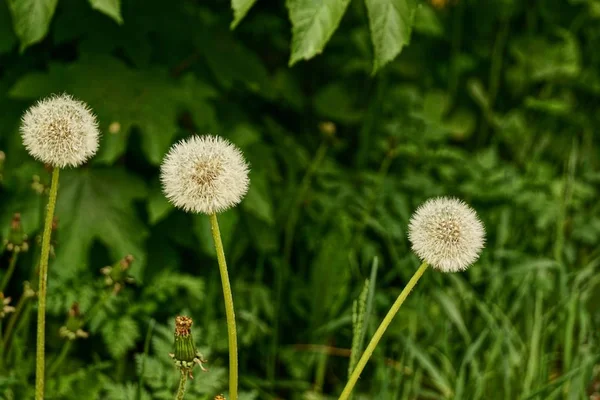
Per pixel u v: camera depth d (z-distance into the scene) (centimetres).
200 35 133
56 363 109
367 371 129
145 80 124
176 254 129
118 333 115
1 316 103
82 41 125
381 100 170
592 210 154
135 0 129
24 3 103
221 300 131
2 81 128
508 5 184
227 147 88
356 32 174
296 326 137
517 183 145
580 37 196
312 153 169
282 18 177
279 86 167
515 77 185
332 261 130
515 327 126
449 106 184
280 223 142
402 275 134
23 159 122
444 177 152
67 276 116
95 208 121
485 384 118
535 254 143
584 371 111
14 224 104
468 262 89
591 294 131
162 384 108
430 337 124
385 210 139
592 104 193
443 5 175
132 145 131
